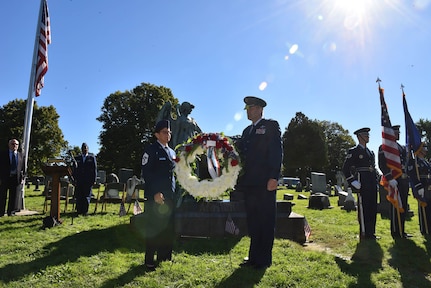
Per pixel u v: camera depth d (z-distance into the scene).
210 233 7.04
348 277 4.42
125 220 8.89
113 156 41.44
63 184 12.30
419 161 7.75
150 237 4.64
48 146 45.38
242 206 7.44
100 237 6.52
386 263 5.23
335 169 60.53
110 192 10.70
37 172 44.84
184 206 7.30
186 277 4.28
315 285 4.09
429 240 6.79
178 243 6.22
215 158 5.00
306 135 50.25
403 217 7.23
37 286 3.95
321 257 5.25
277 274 4.37
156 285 4.00
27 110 11.09
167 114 8.96
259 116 5.05
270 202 4.78
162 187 4.69
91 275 4.34
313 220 10.41
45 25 11.71
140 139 42.22
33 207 11.96
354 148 7.10
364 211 6.90
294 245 6.07
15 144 9.84
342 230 8.17
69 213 10.20
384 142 7.05
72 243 5.97
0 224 8.01
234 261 5.06
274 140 4.74
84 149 10.26
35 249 5.54
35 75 11.34
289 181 45.81
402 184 7.39
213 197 4.85
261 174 4.79
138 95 43.34
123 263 4.87
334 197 22.28
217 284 4.06
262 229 4.77
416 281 4.39
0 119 45.38
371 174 6.92
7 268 4.53
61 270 4.48
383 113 7.18
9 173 9.60
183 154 5.05
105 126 43.25
